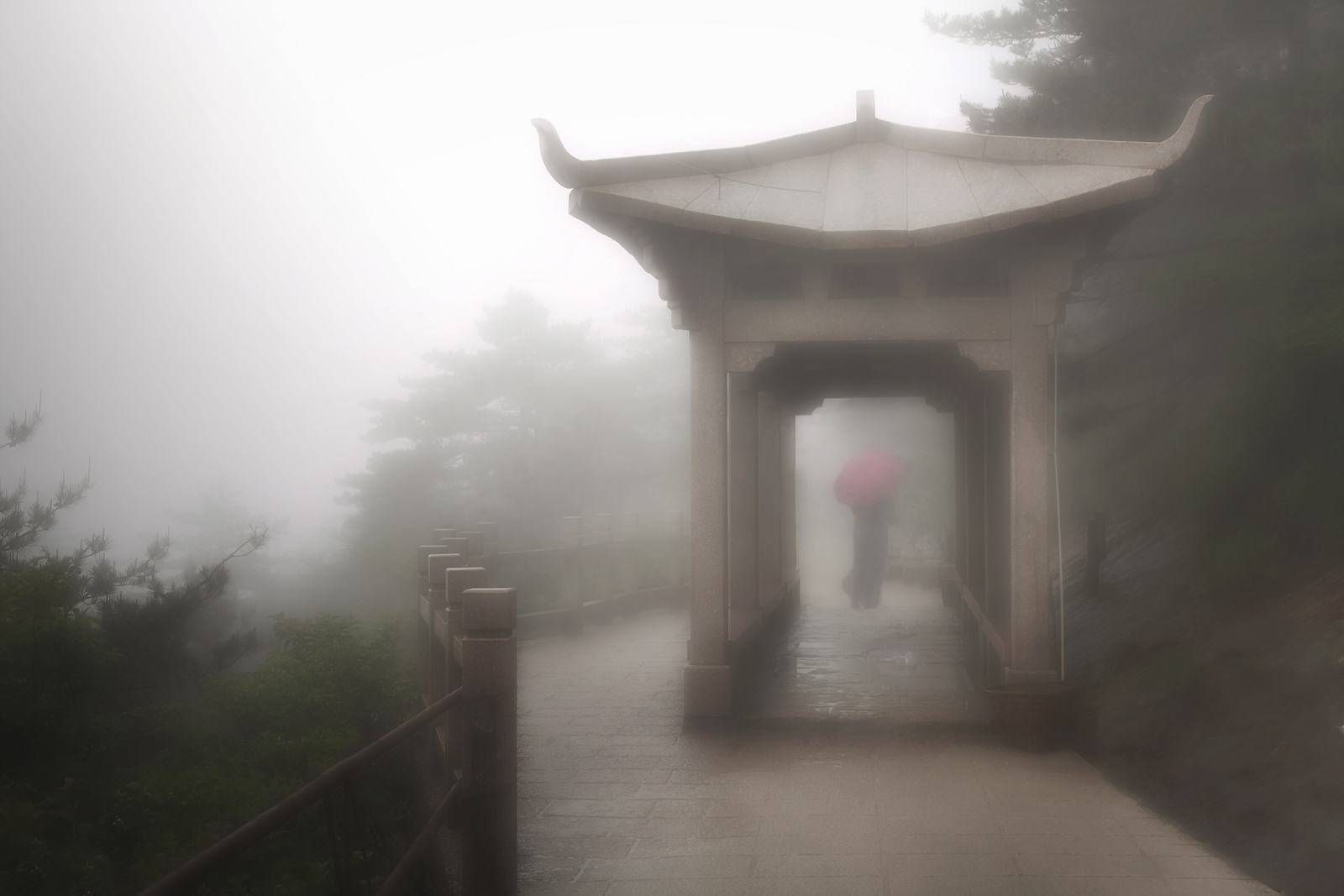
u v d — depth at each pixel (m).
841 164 7.48
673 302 7.34
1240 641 6.12
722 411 7.40
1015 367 7.06
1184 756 5.52
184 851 4.33
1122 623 7.83
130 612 8.71
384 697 7.33
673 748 6.70
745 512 10.34
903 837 4.93
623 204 6.76
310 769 5.92
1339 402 6.54
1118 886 4.28
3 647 6.08
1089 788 5.66
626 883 4.43
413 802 6.12
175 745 6.75
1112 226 7.01
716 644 7.49
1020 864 4.55
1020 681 6.95
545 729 7.28
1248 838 4.59
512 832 4.24
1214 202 8.41
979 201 6.81
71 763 5.87
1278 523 6.67
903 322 7.17
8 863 4.04
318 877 4.27
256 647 9.52
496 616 4.24
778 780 5.95
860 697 8.23
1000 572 9.07
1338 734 4.71
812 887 4.36
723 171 7.31
